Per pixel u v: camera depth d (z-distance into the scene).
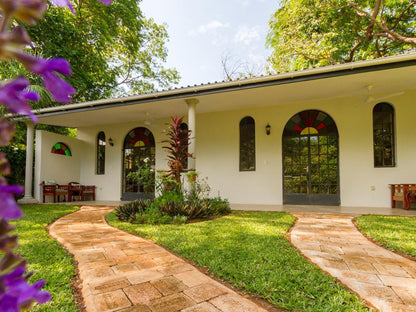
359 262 2.69
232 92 6.79
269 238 3.59
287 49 11.74
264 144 8.56
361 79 5.90
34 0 0.32
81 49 10.31
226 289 2.08
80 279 2.38
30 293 0.40
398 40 10.03
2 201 0.34
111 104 7.59
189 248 3.14
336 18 10.94
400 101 7.26
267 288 2.09
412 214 5.85
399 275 2.34
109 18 11.98
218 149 9.09
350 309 1.76
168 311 1.75
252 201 8.55
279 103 8.14
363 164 7.54
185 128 9.60
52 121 9.77
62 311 1.78
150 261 2.74
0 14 0.35
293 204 8.17
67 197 10.11
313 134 8.12
